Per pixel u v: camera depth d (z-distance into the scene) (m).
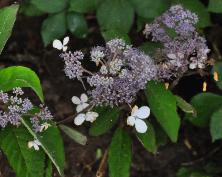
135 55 0.66
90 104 0.70
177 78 0.72
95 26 0.92
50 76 0.91
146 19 0.79
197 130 0.87
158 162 0.86
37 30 0.95
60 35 0.80
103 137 0.87
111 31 0.73
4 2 0.82
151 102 0.68
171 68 0.70
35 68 0.92
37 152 0.67
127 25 0.77
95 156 0.86
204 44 0.71
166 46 0.71
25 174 0.67
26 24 0.95
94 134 0.71
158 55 0.71
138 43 0.83
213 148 0.86
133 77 0.66
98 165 0.86
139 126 0.67
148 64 0.66
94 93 0.67
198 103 0.73
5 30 0.68
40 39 0.94
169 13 0.73
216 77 0.72
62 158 0.67
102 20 0.77
